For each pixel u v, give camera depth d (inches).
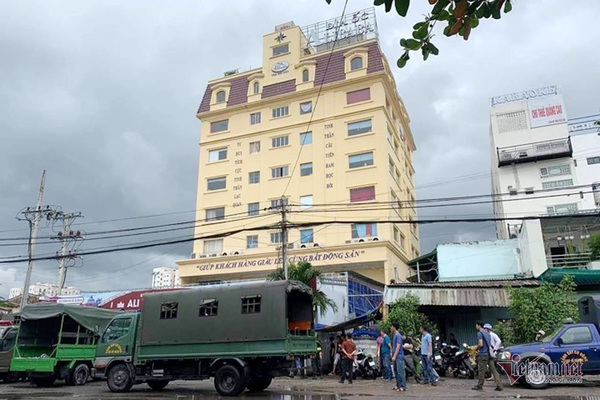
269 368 520.1
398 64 151.1
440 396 447.2
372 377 708.7
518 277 1007.0
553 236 1152.2
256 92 1632.6
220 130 1656.0
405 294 816.3
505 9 135.0
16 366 706.2
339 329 841.5
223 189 1565.0
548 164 1876.2
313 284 941.8
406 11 115.3
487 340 506.9
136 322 598.9
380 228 1327.5
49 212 1273.4
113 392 578.9
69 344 727.7
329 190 1417.3
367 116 1434.5
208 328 538.0
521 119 1958.7
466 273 1106.1
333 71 1528.1
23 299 1154.7
